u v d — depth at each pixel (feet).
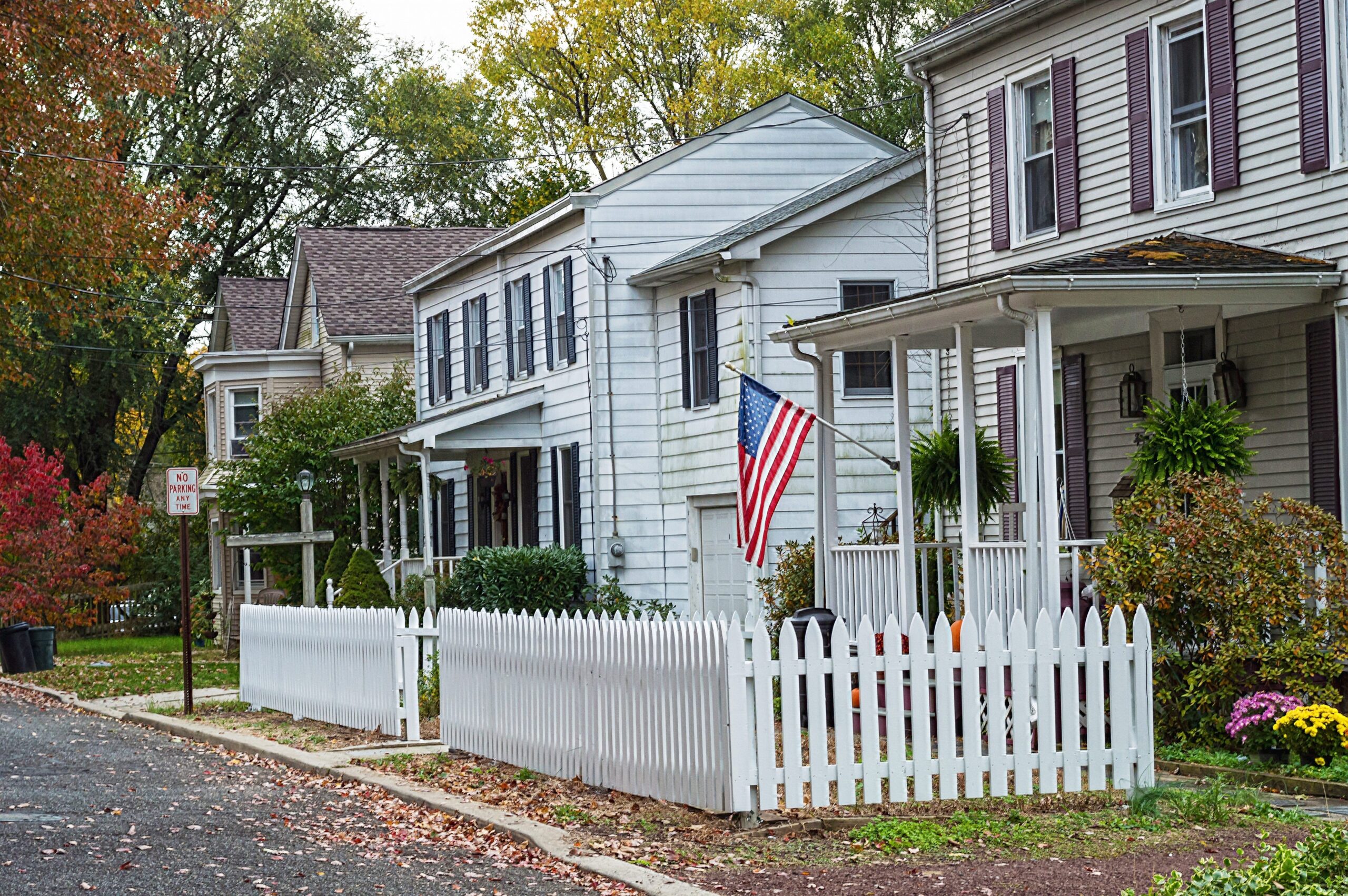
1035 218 61.00
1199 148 53.06
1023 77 60.85
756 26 152.97
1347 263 46.09
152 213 90.53
